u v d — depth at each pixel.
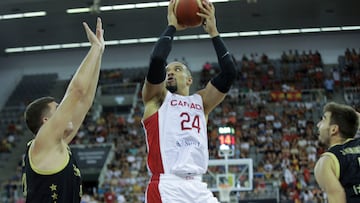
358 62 27.22
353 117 4.26
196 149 3.77
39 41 27.48
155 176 3.74
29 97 28.66
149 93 3.89
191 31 26.52
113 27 25.48
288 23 25.69
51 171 3.59
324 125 4.33
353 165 4.04
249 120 24.53
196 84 27.67
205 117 4.06
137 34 26.70
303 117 24.55
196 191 3.70
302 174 19.28
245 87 27.17
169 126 3.78
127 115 26.77
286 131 23.47
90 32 3.95
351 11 24.09
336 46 28.23
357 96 25.34
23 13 23.27
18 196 21.09
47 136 3.60
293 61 28.00
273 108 25.36
